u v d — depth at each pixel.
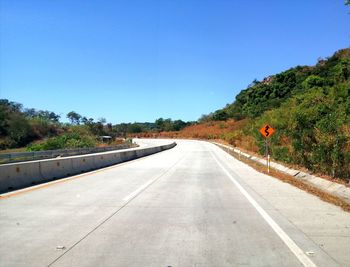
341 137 17.34
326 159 18.77
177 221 9.29
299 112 26.91
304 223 9.12
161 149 57.62
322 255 6.68
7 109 87.12
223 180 18.58
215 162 32.28
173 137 144.50
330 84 62.03
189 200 12.44
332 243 7.42
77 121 137.50
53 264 6.14
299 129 25.28
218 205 11.54
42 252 6.76
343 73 50.50
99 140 95.75
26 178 16.30
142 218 9.60
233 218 9.67
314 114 26.25
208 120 148.00
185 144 87.75
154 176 20.19
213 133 112.69
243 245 7.27
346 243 7.43
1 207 10.95
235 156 41.53
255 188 15.58
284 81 99.00
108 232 8.16
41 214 10.00
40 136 86.31
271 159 31.69
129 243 7.35
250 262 6.30
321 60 96.50
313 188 16.44
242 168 26.20
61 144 64.94
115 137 119.56
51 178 18.59
